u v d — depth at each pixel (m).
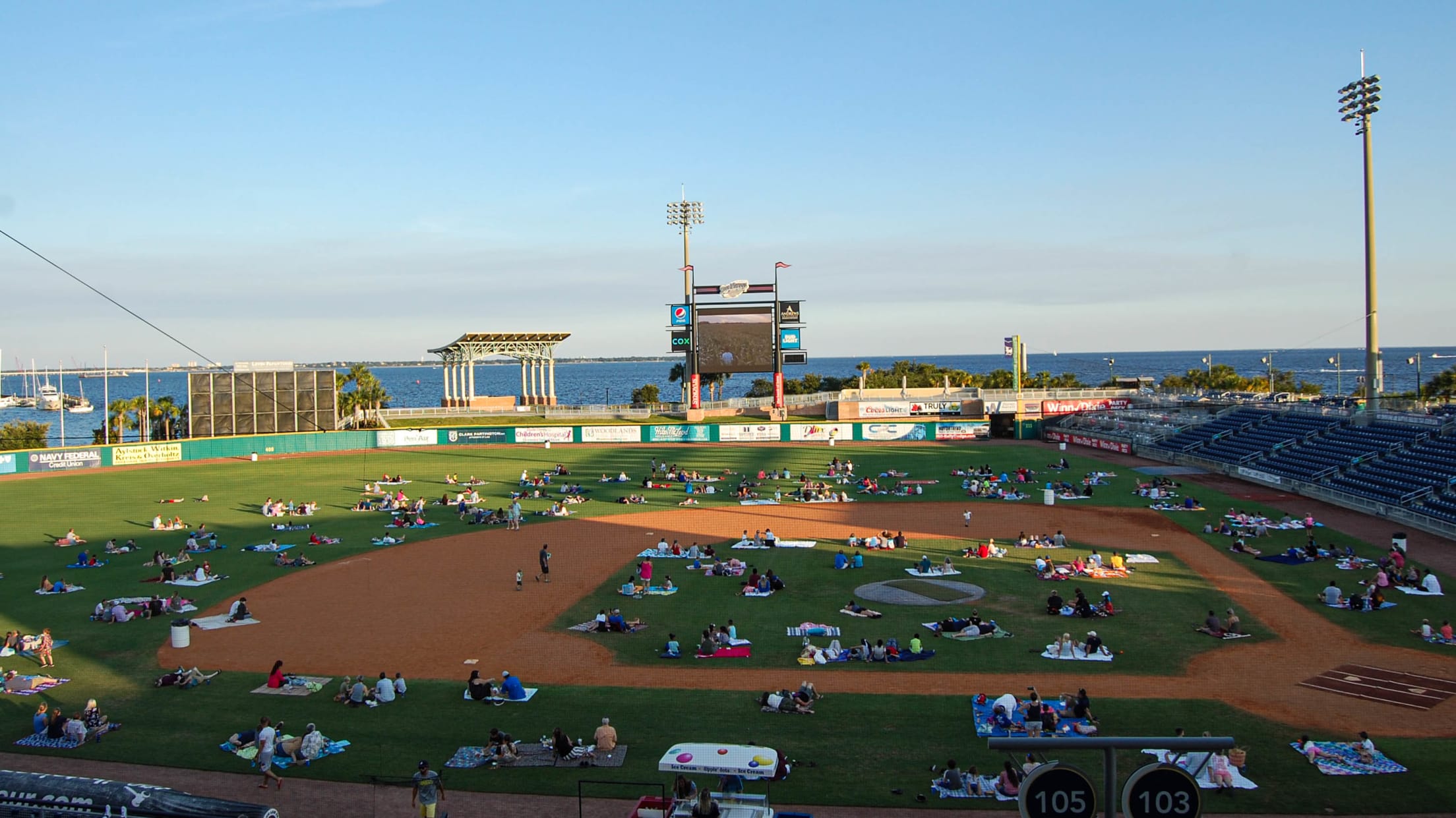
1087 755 28.62
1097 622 43.06
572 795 26.89
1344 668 36.19
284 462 106.88
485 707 33.94
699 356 126.19
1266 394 123.56
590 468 98.62
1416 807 25.06
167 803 22.78
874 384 167.88
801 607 46.41
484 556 59.41
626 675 37.31
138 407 127.06
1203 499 74.88
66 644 41.66
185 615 46.47
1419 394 122.31
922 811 25.69
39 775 23.69
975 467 95.31
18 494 85.31
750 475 92.06
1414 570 47.50
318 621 45.44
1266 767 27.61
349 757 29.66
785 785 27.25
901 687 35.12
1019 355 141.88
